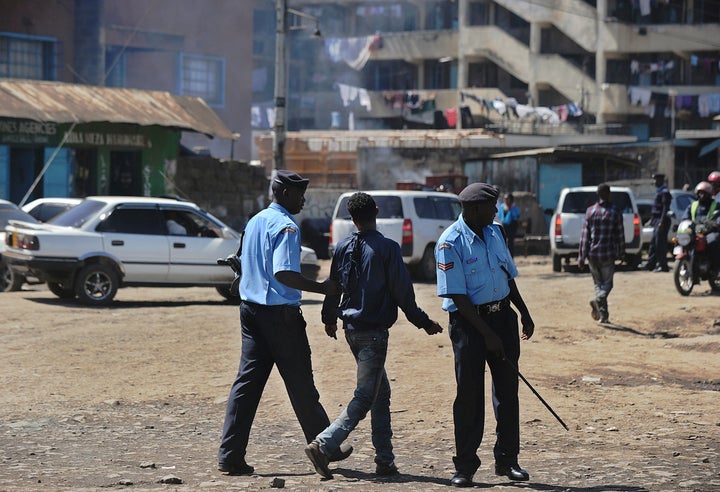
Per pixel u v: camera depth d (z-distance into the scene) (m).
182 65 107.69
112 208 42.25
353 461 18.05
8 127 70.75
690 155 109.25
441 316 38.34
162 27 105.38
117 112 74.25
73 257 41.00
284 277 16.12
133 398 23.61
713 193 45.53
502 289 15.95
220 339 31.70
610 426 21.25
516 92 166.88
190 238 43.09
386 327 16.47
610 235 36.47
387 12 175.62
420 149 112.62
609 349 31.50
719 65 153.25
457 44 170.00
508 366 16.08
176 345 30.48
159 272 42.41
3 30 90.62
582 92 156.38
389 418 16.92
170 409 22.66
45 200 53.97
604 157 93.50
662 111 153.50
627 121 157.88
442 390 24.39
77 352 29.16
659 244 59.75
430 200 56.78
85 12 96.81
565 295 45.66
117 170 78.00
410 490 15.53
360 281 16.44
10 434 20.02
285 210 16.77
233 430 16.73
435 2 174.75
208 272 43.22
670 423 21.69
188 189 81.06
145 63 104.81
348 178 119.94
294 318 16.53
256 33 167.50
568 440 19.89
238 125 114.00
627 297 44.50
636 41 154.50
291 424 21.34
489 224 16.12
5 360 27.84
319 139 123.31
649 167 106.81
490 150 112.75
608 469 17.28
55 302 41.88
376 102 172.88
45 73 94.75
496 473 16.47
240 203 83.88
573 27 157.38
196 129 78.25
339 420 16.23
